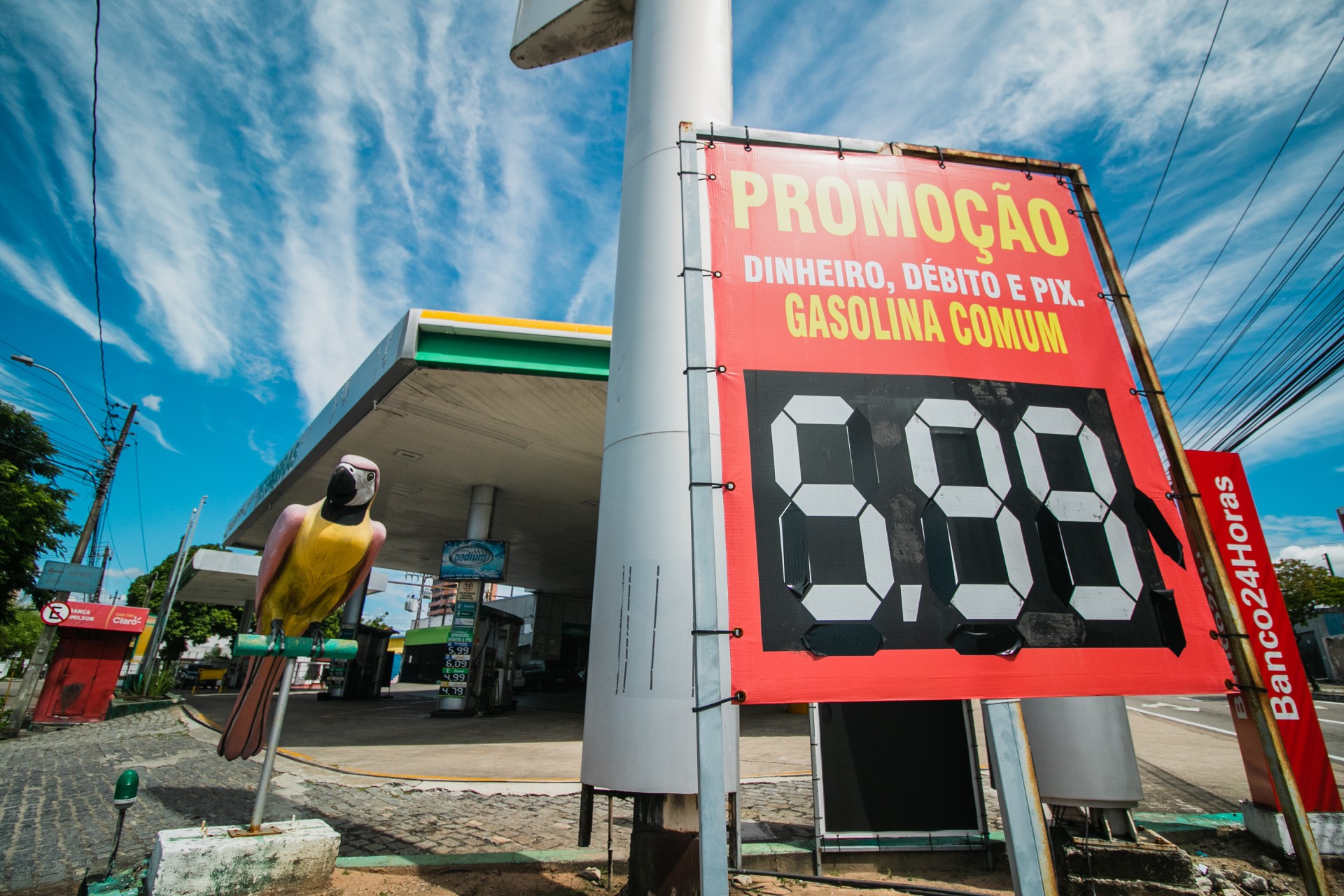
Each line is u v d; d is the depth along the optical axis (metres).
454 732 12.40
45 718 13.41
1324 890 2.26
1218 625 3.08
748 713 16.72
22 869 4.17
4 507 13.89
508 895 3.75
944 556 2.63
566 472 16.41
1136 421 2.98
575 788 6.88
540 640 35.25
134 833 5.02
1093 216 3.32
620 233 4.66
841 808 4.20
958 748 4.39
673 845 3.29
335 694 22.22
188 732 12.02
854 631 2.48
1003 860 4.15
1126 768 3.95
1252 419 8.70
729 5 5.22
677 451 3.87
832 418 2.77
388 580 28.42
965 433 2.85
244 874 3.52
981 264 3.15
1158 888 3.73
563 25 6.15
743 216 3.05
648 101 4.78
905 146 3.28
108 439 17.45
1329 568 28.78
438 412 12.70
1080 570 2.69
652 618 3.59
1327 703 18.11
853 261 3.05
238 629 32.34
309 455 15.30
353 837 4.92
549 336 11.11
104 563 24.67
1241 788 6.63
